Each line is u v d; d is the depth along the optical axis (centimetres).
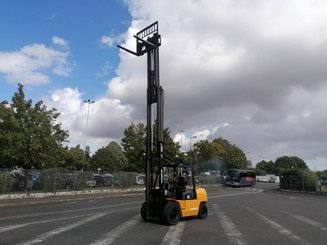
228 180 6712
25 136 2891
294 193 4353
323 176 4138
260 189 5581
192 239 1062
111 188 3709
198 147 8512
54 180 3027
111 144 8506
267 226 1368
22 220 1430
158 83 1509
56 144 3177
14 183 2694
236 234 1166
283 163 15812
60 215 1631
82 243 967
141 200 2686
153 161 1620
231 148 9825
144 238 1061
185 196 1468
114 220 1469
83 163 5644
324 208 2200
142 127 5166
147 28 1584
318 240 1075
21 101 2977
